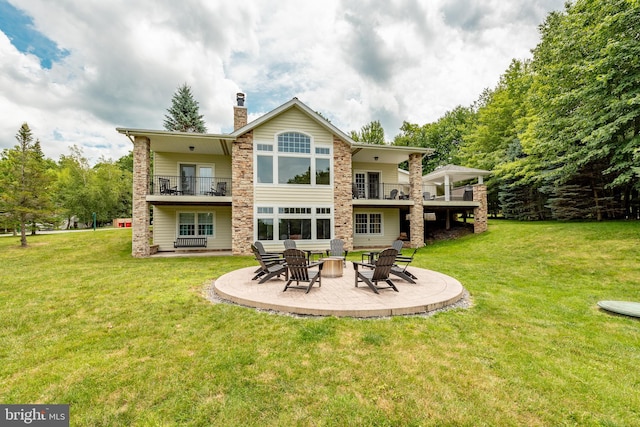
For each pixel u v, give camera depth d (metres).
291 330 3.99
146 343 3.65
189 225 14.75
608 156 12.89
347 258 11.80
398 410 2.40
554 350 3.50
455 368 3.04
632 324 4.38
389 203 14.95
